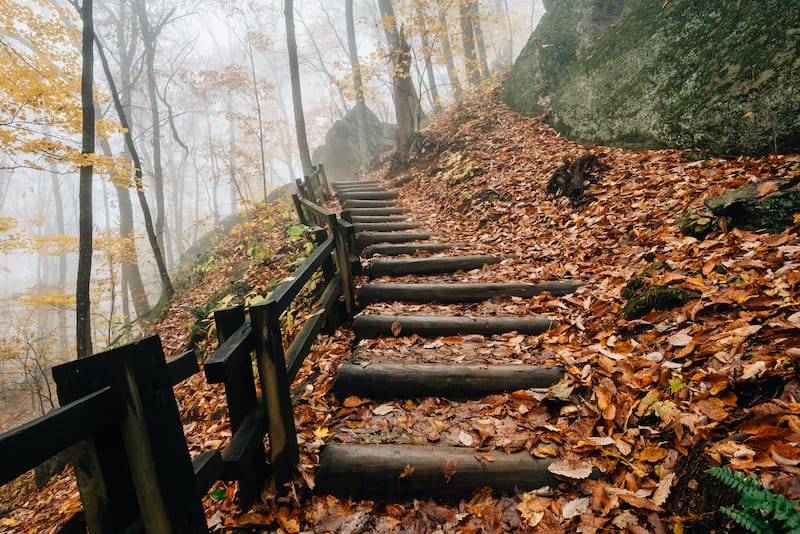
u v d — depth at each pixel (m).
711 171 4.16
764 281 2.30
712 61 4.88
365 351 3.20
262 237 8.61
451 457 2.05
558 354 2.73
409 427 2.40
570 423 2.18
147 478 1.18
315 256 3.21
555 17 10.16
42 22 6.95
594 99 6.74
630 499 1.62
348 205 8.38
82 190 6.33
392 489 2.03
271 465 2.10
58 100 6.09
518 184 6.25
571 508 1.72
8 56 6.18
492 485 1.95
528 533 1.69
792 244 2.56
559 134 7.50
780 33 4.21
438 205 7.41
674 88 5.29
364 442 2.29
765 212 2.90
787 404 1.52
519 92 9.84
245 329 2.00
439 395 2.66
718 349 2.01
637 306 2.76
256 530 1.90
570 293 3.58
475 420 2.38
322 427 2.47
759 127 4.16
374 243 5.85
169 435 1.26
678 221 3.52
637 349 2.43
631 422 1.99
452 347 3.15
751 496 1.15
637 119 5.76
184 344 5.62
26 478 5.60
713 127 4.62
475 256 4.71
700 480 1.52
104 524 1.20
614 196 4.62
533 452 2.04
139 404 1.15
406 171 10.73
